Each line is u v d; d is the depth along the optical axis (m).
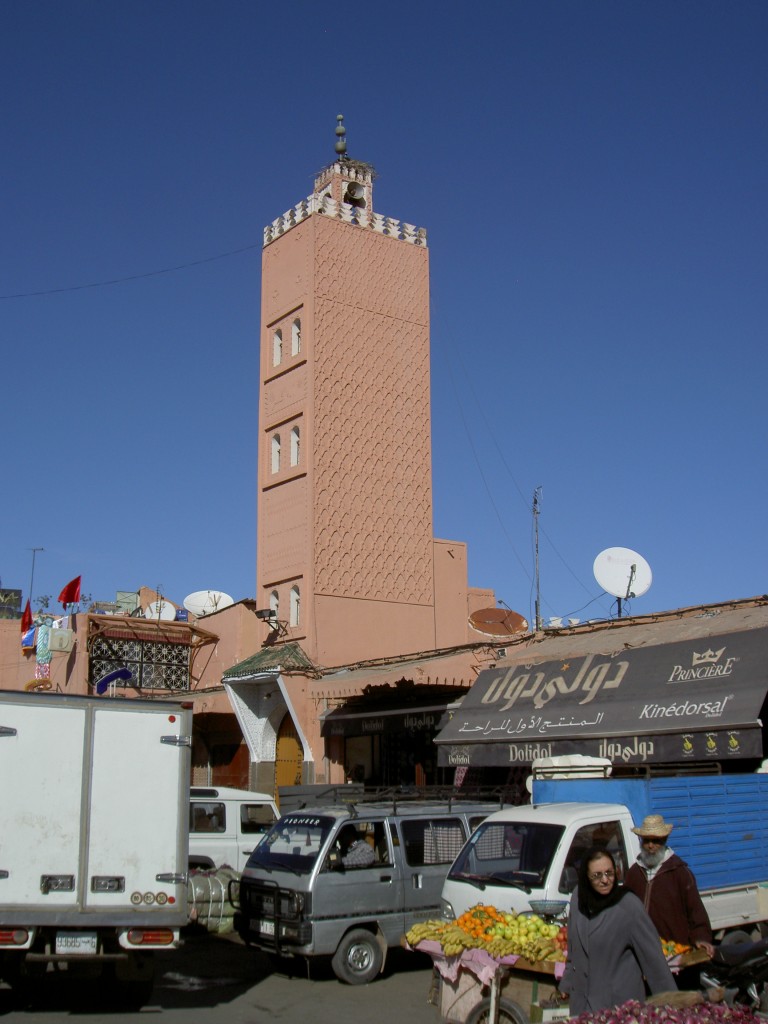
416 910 12.93
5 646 38.19
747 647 14.76
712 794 11.40
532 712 16.92
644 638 16.88
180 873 10.27
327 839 12.70
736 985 8.41
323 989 11.98
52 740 10.18
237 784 29.23
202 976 12.76
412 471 30.22
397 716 22.73
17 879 9.86
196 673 32.81
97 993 11.62
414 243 31.95
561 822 10.34
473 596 34.91
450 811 13.88
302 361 29.28
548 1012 7.94
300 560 28.06
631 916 6.36
